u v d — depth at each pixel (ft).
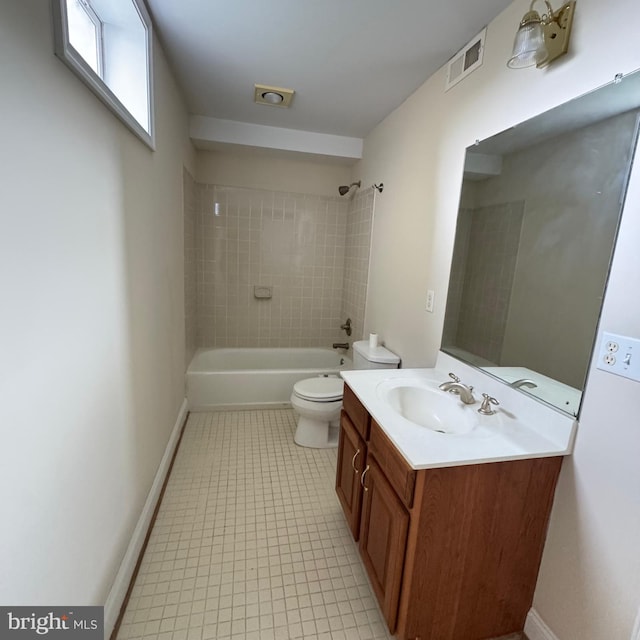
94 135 3.35
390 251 8.03
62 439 2.84
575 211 3.57
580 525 3.48
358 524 5.01
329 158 10.24
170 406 7.27
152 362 5.66
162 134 6.07
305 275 11.62
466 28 4.98
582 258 3.48
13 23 2.13
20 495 2.31
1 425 2.10
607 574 3.23
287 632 4.08
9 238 2.14
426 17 4.82
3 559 2.16
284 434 8.51
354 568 4.95
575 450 3.51
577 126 3.53
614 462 3.15
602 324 3.25
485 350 4.89
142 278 5.01
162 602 4.33
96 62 4.60
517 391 4.24
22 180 2.26
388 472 3.96
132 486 4.70
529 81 4.13
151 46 5.10
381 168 8.64
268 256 11.26
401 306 7.42
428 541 3.48
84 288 3.18
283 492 6.43
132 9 4.41
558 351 3.73
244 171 10.62
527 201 4.20
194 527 5.54
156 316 5.88
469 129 5.23
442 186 5.92
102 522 3.67
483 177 4.94
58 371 2.75
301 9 4.84
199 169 10.32
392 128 7.99
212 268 10.95
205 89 7.38
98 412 3.54
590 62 3.38
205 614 4.22
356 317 10.55
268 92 7.38
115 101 3.72
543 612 3.91
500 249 4.65
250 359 11.43
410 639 3.71
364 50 5.71
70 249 2.91
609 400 3.18
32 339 2.40
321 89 7.14
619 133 3.12
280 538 5.40
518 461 3.51
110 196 3.77
